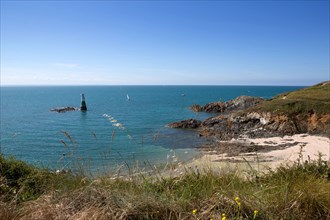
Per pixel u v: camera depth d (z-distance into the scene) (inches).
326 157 761.0
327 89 1715.1
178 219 148.8
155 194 172.2
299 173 217.2
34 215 150.4
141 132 1334.9
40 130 1476.4
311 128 1237.7
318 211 156.0
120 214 147.9
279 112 1312.7
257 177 220.8
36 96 7101.4
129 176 209.6
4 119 2138.3
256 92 7470.5
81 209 153.8
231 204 155.3
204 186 188.7
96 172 232.4
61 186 191.5
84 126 1534.2
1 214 152.4
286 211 153.4
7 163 249.6
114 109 2854.3
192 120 1533.0
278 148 916.6
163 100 4503.0
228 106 2482.8
